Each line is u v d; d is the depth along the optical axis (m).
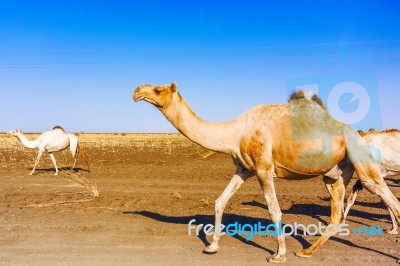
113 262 6.86
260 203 12.39
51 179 18.11
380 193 6.84
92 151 38.56
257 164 7.07
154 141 64.00
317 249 7.69
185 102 7.50
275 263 6.84
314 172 7.18
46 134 19.91
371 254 7.39
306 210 11.54
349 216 10.82
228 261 6.97
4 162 27.42
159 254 7.33
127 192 14.39
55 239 8.25
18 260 6.92
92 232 8.82
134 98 7.34
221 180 17.94
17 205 11.87
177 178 18.58
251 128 7.14
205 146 7.45
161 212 11.02
